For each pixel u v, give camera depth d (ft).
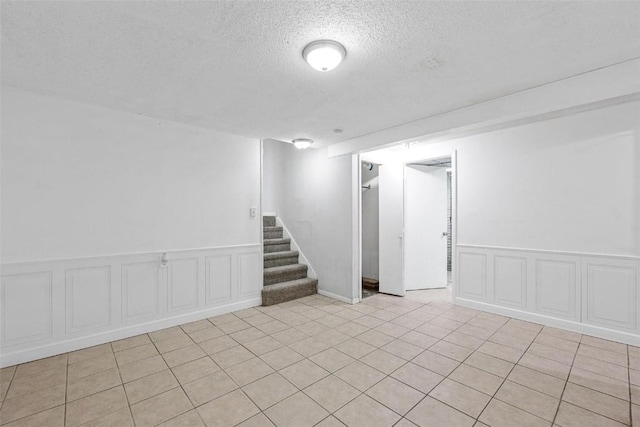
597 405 6.09
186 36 5.56
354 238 13.42
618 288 8.90
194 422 5.72
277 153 17.57
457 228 12.75
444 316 11.44
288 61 6.46
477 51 6.13
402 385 6.88
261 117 10.10
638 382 6.86
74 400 6.36
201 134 11.34
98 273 9.09
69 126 8.62
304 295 14.34
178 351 8.63
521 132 10.84
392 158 14.96
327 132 11.93
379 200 15.40
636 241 8.64
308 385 6.91
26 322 7.97
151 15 4.95
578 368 7.49
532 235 10.63
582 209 9.55
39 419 5.78
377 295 14.75
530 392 6.55
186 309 10.89
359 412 5.97
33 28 5.29
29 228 8.05
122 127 9.53
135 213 9.81
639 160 8.57
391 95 8.26
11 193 7.80
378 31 5.42
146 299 10.00
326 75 7.09
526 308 10.78
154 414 5.93
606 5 4.78
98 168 9.11
